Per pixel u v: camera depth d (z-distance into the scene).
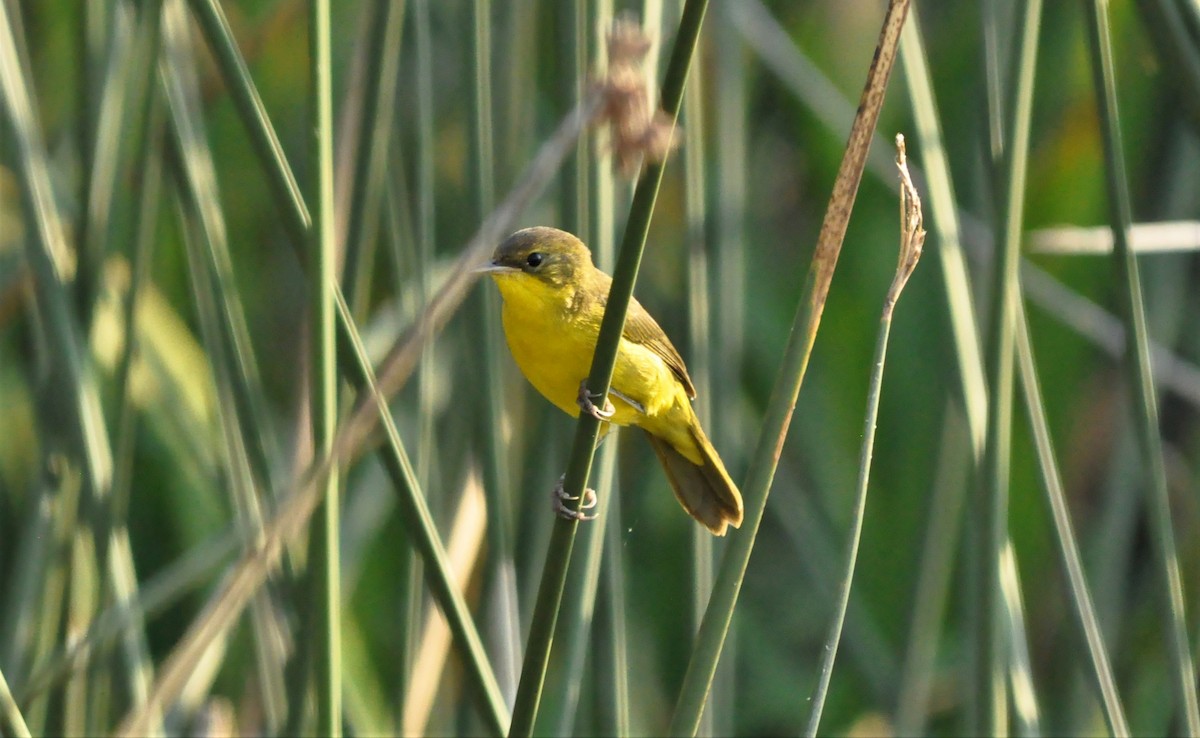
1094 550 11.70
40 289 8.66
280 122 14.03
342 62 13.72
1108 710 8.09
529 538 10.06
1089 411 13.62
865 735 13.05
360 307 8.84
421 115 9.49
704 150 12.75
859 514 6.55
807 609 14.04
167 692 5.08
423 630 10.49
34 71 12.21
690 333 10.00
